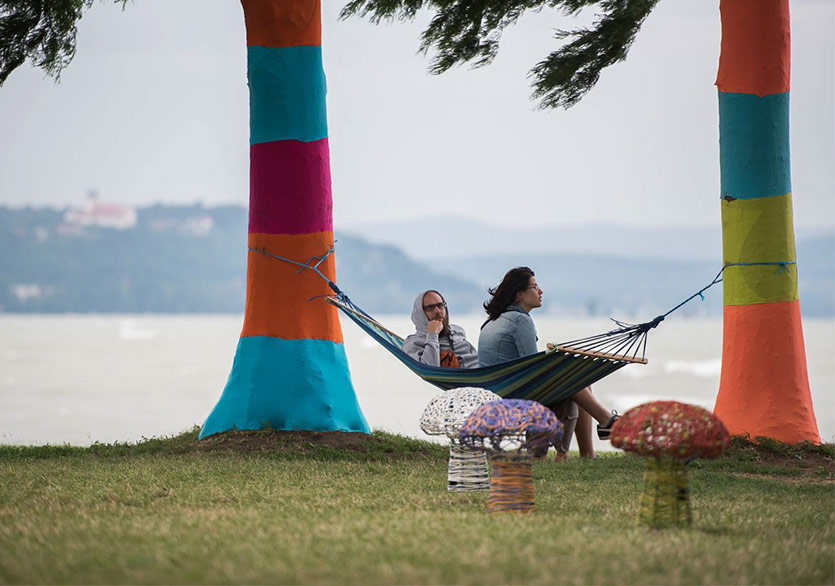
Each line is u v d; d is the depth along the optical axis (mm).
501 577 15086
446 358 33406
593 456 34344
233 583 14789
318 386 36188
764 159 34875
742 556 16922
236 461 31219
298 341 36344
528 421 21078
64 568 15633
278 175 36500
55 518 20281
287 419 35781
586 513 21500
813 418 34844
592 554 16828
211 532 18391
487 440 21250
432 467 30719
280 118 36500
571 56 38531
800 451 33781
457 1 37531
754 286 34844
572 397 33250
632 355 29438
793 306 35000
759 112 34844
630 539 18047
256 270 36719
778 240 34812
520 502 21438
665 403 19688
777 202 34875
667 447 19016
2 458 34000
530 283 32562
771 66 34844
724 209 35562
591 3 38312
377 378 187500
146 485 25656
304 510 21359
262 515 20578
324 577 15094
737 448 33875
